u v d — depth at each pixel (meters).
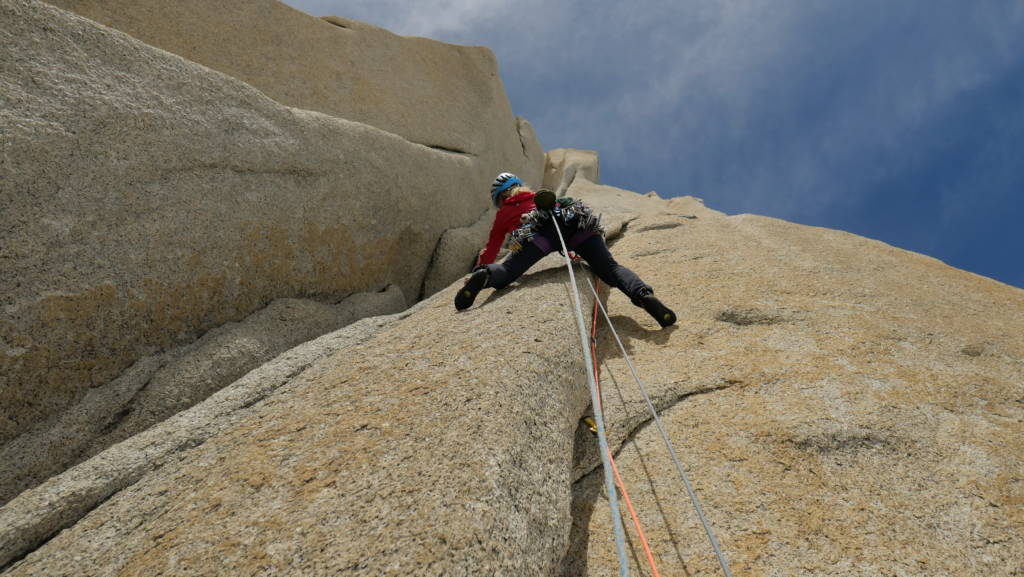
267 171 3.03
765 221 4.46
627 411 2.11
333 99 4.53
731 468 1.82
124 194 2.35
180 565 1.19
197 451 1.71
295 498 1.32
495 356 1.90
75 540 1.38
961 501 1.66
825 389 2.16
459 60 6.36
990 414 2.03
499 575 1.14
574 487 1.85
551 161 10.71
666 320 2.59
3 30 2.10
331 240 3.50
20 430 2.06
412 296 4.63
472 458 1.37
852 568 1.47
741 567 1.49
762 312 2.79
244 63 3.98
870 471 1.79
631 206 8.40
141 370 2.41
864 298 2.99
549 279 2.90
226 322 2.85
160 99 2.56
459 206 5.21
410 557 1.11
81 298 2.19
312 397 1.88
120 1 3.40
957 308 2.96
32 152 2.07
